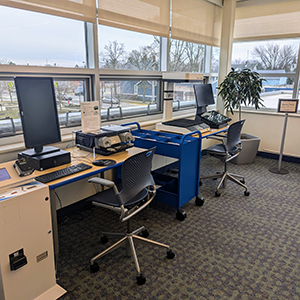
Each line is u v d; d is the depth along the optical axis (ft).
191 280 6.25
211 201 10.43
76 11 8.31
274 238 7.98
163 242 7.72
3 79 7.38
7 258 4.88
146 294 5.83
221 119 11.98
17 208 4.87
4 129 7.80
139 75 11.54
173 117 13.87
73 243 7.67
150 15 11.04
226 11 15.42
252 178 12.82
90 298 5.71
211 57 15.99
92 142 7.70
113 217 9.15
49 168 6.54
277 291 5.95
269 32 14.88
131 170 5.93
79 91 9.57
